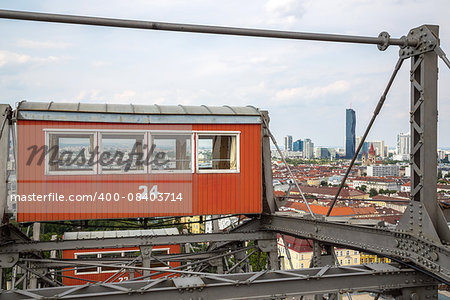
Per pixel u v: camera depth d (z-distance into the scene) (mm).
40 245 9438
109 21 6121
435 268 5871
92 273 20344
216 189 10680
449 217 7020
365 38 6840
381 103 7477
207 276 6316
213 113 10711
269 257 11227
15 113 9281
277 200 11148
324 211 65562
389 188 126938
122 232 20375
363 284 6492
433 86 6398
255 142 11055
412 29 6727
